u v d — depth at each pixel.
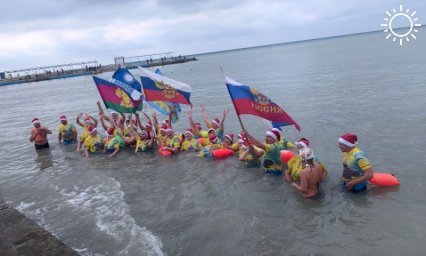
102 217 9.17
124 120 16.92
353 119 15.94
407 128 13.57
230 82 11.11
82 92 59.19
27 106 44.88
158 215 8.91
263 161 11.59
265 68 60.50
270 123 11.41
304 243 7.07
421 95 19.06
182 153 13.92
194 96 32.34
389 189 8.81
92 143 15.70
